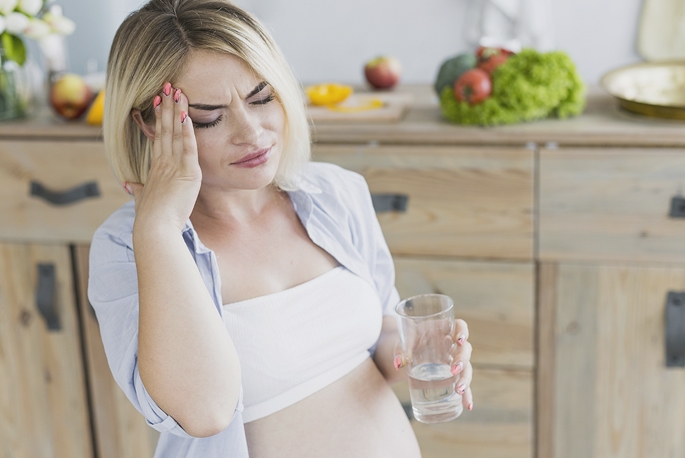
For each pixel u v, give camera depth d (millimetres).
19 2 1798
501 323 1753
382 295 1258
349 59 2389
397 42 2348
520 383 1783
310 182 1169
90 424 2033
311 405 1051
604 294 1689
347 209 1181
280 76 978
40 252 1918
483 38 2070
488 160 1646
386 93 2104
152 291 870
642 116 1706
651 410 1741
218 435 973
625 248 1646
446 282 1750
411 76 2373
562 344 1742
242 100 950
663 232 1617
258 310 1027
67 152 1825
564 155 1611
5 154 1856
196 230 1060
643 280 1663
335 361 1079
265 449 1021
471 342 1779
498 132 1635
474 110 1668
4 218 1903
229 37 929
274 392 1024
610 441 1781
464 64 1747
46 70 2002
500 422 1816
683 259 1626
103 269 985
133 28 959
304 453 1028
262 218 1104
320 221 1139
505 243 1696
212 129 957
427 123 1737
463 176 1668
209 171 985
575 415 1782
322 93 1907
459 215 1697
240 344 1005
